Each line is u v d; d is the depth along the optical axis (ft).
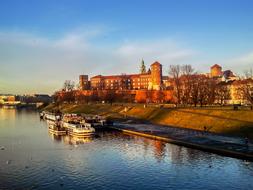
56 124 471.62
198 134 357.20
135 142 337.52
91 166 242.17
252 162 238.89
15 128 501.15
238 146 276.62
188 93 594.24
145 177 213.66
